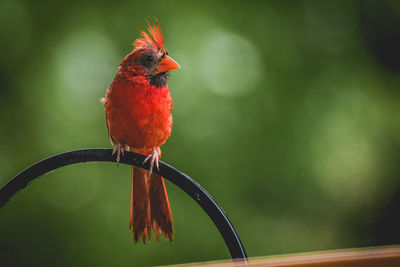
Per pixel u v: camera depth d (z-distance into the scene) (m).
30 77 11.59
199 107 11.64
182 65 11.88
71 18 12.20
